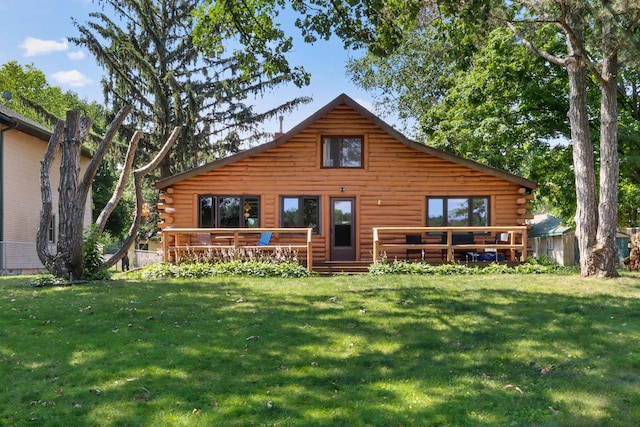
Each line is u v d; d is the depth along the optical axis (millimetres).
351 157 17859
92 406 4609
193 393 4883
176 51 28234
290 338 6746
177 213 17531
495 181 17703
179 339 6676
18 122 20922
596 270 12695
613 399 4680
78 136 12039
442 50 27719
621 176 22297
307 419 4305
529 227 16547
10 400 4758
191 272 13773
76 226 11961
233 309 8500
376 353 6137
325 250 17531
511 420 4254
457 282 11578
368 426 4184
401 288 10547
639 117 23609
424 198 17688
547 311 8273
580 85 13273
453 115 25125
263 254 16672
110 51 25156
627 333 6879
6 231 21156
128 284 11453
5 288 10844
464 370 5516
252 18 12008
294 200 17703
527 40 14609
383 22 10922
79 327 7301
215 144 29859
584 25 12141
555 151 21766
